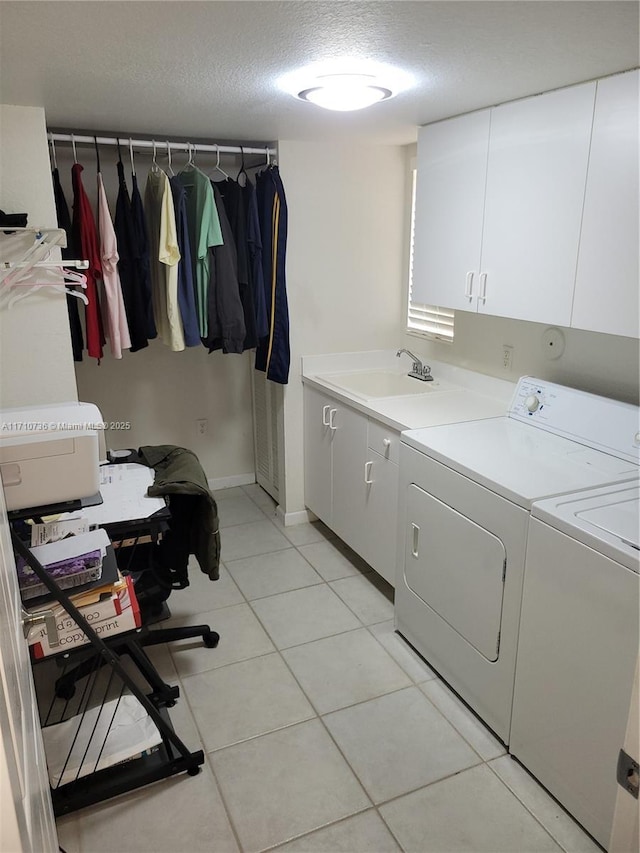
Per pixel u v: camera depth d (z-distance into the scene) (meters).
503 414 2.63
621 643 1.50
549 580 1.71
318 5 1.29
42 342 2.43
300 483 3.61
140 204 2.76
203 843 1.71
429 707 2.20
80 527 1.86
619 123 1.76
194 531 2.26
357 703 2.22
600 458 2.10
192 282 2.88
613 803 1.59
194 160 3.29
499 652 1.97
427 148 2.61
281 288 3.10
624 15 1.35
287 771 1.93
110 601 1.71
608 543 1.50
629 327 1.82
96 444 1.60
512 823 1.75
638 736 1.30
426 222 2.68
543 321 2.12
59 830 1.74
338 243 3.29
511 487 1.84
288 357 3.23
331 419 3.13
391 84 1.94
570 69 1.75
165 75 1.85
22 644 1.10
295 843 1.70
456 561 2.13
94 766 1.82
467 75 1.82
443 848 1.68
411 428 2.45
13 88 2.01
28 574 1.63
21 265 2.19
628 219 1.77
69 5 1.28
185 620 2.71
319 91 1.97
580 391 2.31
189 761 1.91
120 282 2.79
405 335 3.54
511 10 1.32
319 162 3.13
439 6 1.29
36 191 2.34
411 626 2.49
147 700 1.81
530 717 1.86
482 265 2.38
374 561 2.89
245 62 1.71
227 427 3.98
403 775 1.92
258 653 2.49
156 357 3.65
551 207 2.03
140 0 1.26
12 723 0.53
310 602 2.85
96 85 1.97
